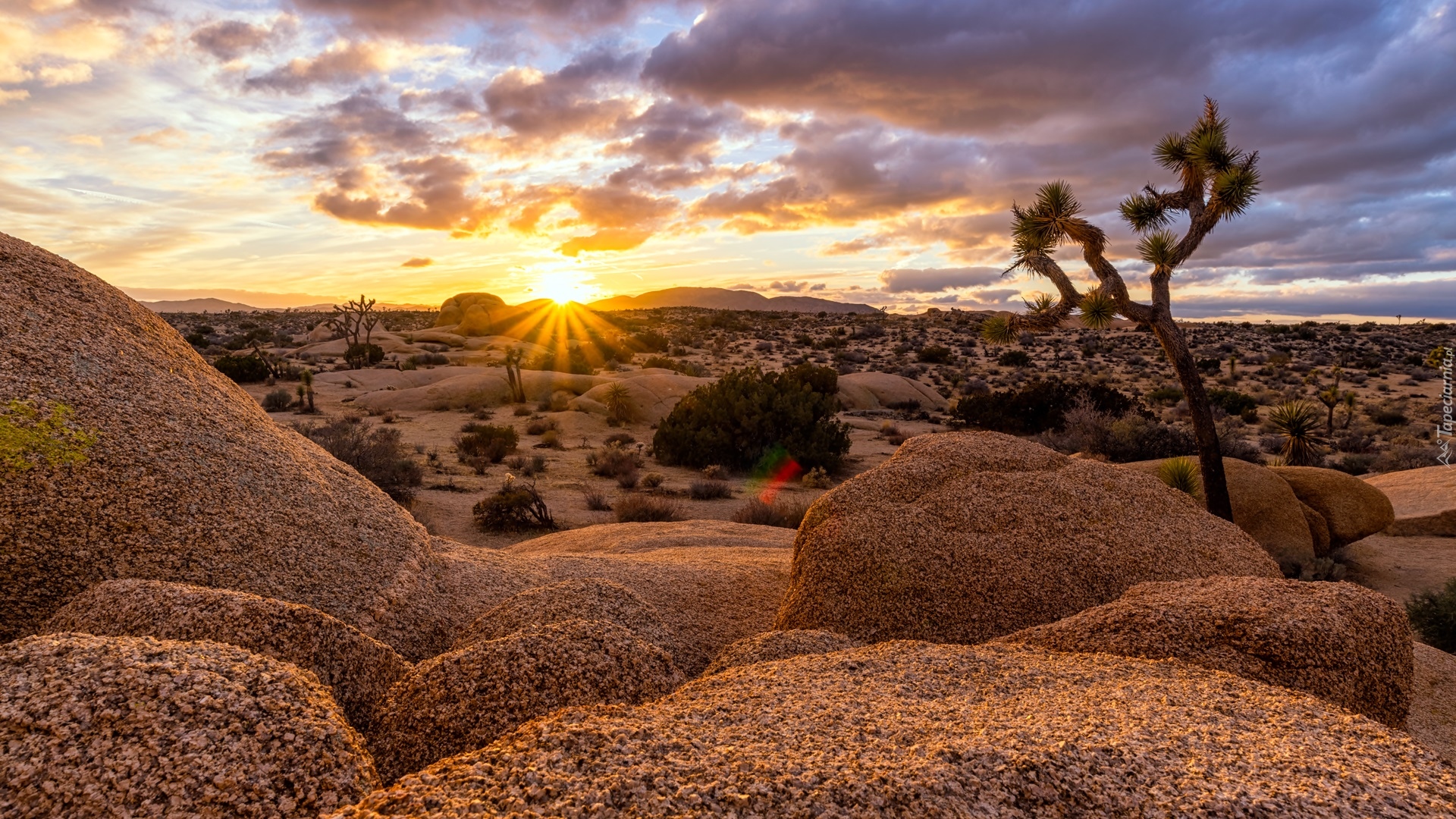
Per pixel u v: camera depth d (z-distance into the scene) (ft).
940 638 15.66
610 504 53.83
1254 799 5.99
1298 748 7.03
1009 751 6.63
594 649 10.25
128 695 6.86
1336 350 202.69
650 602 18.48
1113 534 17.80
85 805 5.95
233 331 271.90
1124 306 32.73
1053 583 16.38
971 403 97.60
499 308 241.14
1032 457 21.27
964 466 20.47
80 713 6.59
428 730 9.07
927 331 272.51
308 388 99.30
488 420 95.61
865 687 9.12
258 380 127.03
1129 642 11.09
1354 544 43.24
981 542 17.35
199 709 6.90
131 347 16.22
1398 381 146.61
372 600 14.88
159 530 13.38
